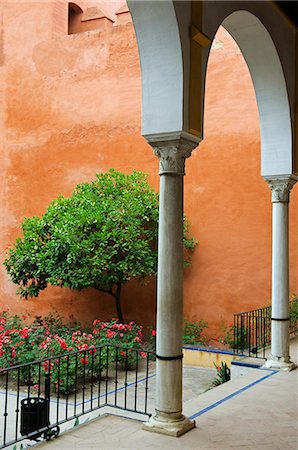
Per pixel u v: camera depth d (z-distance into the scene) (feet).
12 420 22.52
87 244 32.71
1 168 44.91
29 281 42.32
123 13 45.39
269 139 24.35
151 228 35.99
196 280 36.11
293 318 31.89
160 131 16.10
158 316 16.28
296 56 25.04
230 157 35.50
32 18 44.55
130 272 33.24
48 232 36.24
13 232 43.98
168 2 15.46
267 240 34.01
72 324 40.24
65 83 42.63
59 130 42.65
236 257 34.94
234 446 14.84
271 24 22.07
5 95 45.16
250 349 30.07
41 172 43.14
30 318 42.06
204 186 36.27
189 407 18.48
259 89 24.04
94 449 14.61
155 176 38.50
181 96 15.83
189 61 16.19
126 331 33.14
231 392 20.42
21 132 44.24
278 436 15.69
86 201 35.04
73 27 50.03
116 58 40.68
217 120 36.09
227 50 35.91
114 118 40.37
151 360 33.37
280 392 20.42
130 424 16.62
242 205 34.96
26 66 44.45
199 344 35.19
